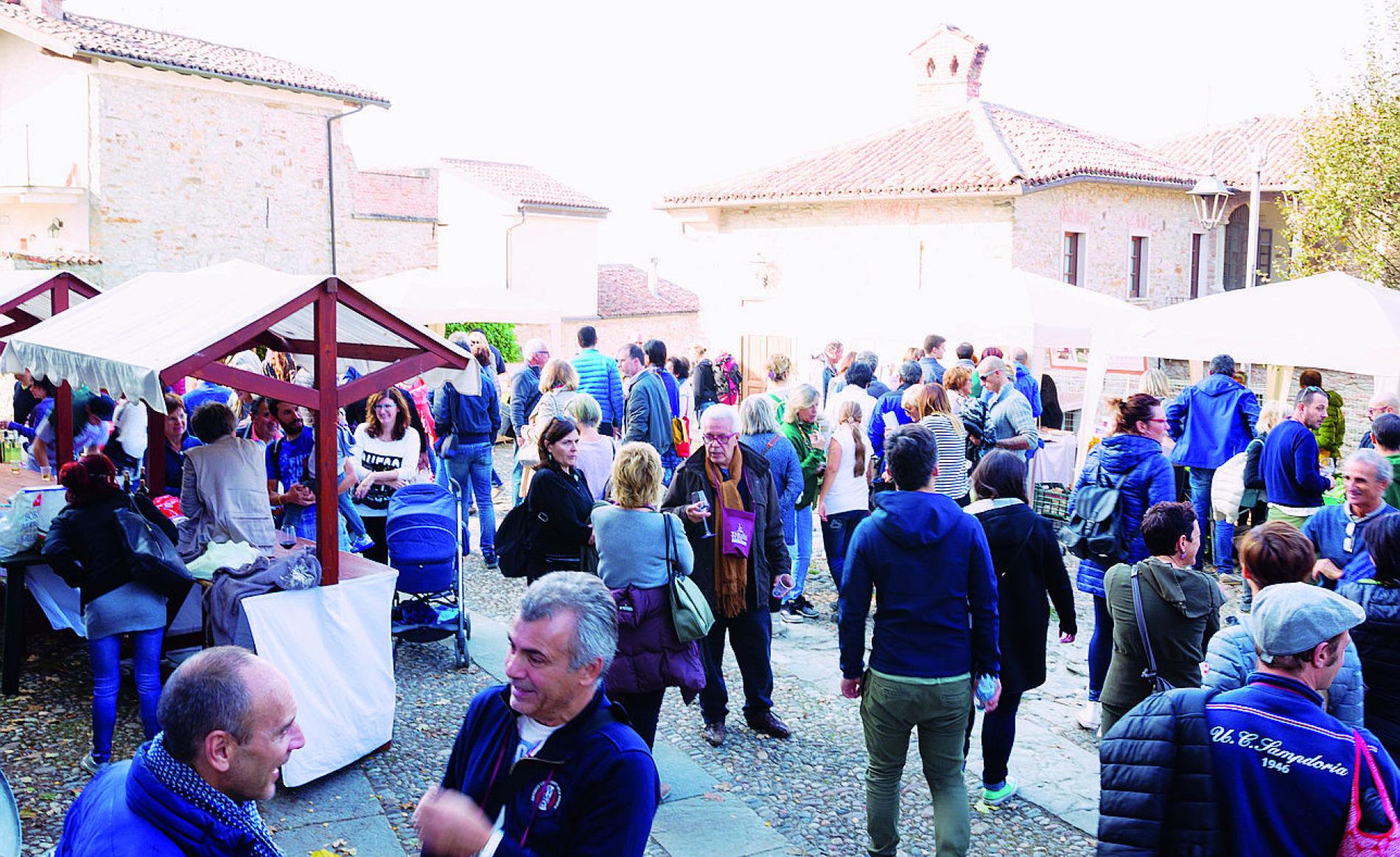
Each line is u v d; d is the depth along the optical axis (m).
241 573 5.06
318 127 22.38
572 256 35.94
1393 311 9.59
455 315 14.15
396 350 6.00
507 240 33.94
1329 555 5.09
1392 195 18.30
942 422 8.00
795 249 22.80
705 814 5.08
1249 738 2.71
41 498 6.06
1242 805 2.69
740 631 5.94
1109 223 21.67
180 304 5.49
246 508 5.67
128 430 9.20
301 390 5.11
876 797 4.27
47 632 7.08
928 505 4.16
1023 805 5.29
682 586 4.81
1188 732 2.78
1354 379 20.94
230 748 2.28
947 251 20.38
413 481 7.54
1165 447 10.59
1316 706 2.77
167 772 2.27
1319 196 18.80
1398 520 3.81
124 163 19.30
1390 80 18.66
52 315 8.06
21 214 20.36
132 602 5.06
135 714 5.80
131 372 4.61
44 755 5.25
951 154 21.47
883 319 12.89
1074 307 11.89
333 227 22.69
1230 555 9.62
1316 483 8.09
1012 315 11.58
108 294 6.28
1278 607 2.78
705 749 5.87
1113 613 5.03
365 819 4.86
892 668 4.12
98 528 5.02
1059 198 20.41
